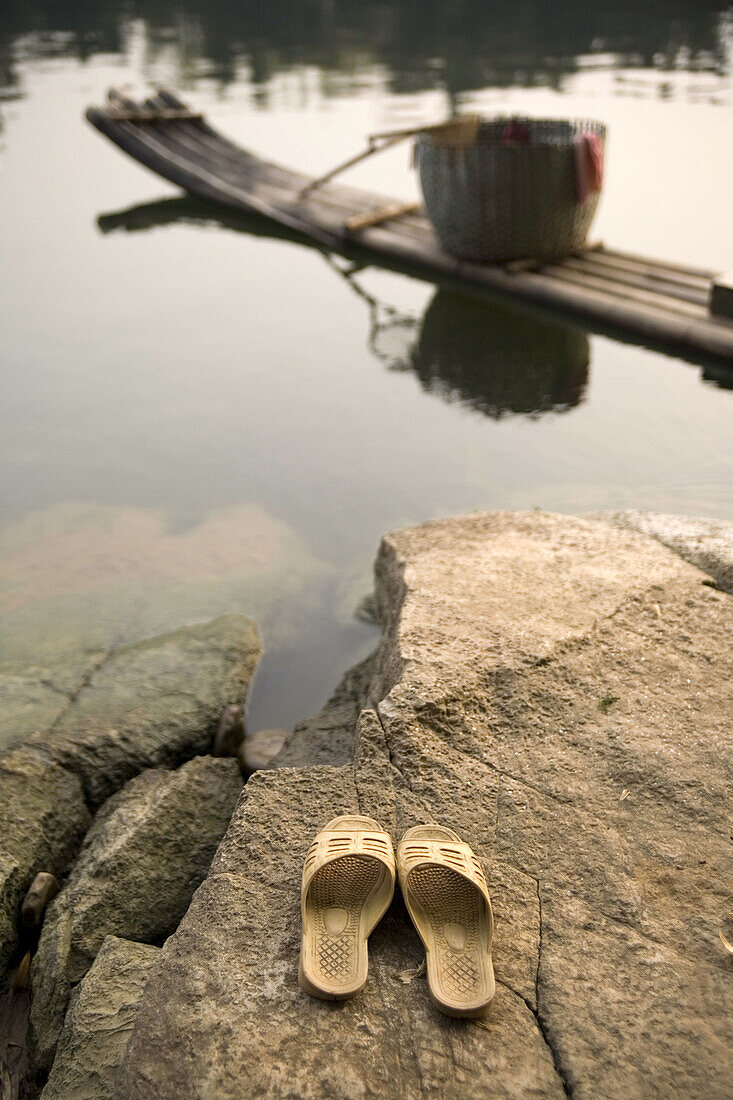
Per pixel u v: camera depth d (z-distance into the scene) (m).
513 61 17.33
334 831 2.24
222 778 3.16
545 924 2.11
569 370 6.52
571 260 7.95
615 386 6.25
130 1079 1.81
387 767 2.55
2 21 23.84
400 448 5.66
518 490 5.06
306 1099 1.75
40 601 4.37
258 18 23.77
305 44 20.14
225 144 11.71
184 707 3.55
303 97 15.02
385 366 6.80
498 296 7.82
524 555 3.58
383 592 3.85
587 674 2.86
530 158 7.31
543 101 13.59
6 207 10.70
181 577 4.54
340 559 4.65
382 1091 1.76
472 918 2.09
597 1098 1.75
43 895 2.74
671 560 3.49
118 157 12.66
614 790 2.47
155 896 2.74
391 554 3.81
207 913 2.14
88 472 5.57
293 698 3.75
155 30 22.42
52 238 9.74
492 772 2.53
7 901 2.71
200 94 15.38
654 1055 1.82
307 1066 1.81
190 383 6.64
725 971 1.99
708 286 7.00
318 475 5.42
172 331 7.49
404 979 1.99
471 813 2.40
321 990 1.90
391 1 25.80
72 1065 2.15
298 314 7.76
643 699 2.77
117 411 6.27
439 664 2.86
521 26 21.17
